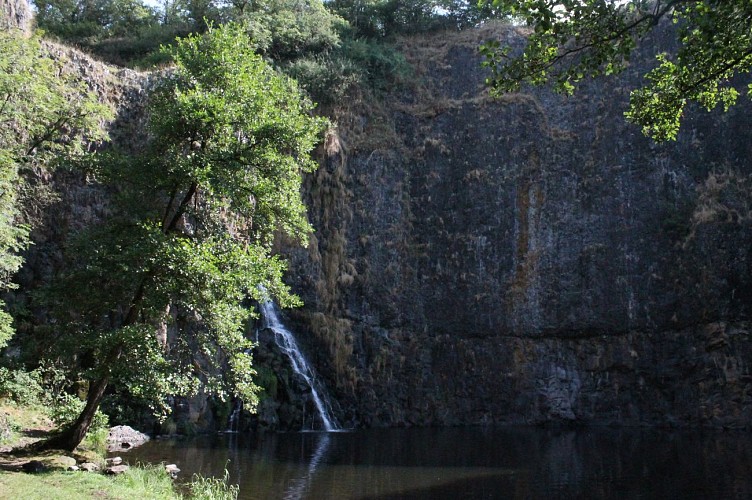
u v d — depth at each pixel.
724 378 26.80
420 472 14.95
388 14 38.81
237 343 13.42
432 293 31.09
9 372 16.81
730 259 27.48
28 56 16.09
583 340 29.61
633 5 10.02
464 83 34.38
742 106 29.03
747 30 10.02
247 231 16.11
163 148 14.17
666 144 30.20
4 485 9.70
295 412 25.67
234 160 13.80
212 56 14.41
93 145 23.34
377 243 30.91
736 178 28.36
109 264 13.09
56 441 13.91
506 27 35.44
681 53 10.62
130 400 20.81
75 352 13.17
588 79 32.44
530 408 29.25
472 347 30.30
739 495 12.44
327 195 30.08
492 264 30.94
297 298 14.19
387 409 28.84
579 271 30.12
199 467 14.81
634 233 29.80
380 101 33.97
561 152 31.69
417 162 32.91
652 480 14.09
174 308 19.94
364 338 29.56
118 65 32.06
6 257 15.25
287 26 33.16
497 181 31.77
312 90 31.14
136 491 10.73
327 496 12.08
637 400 28.36
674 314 28.27
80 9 42.62
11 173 15.38
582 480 14.09
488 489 13.05
